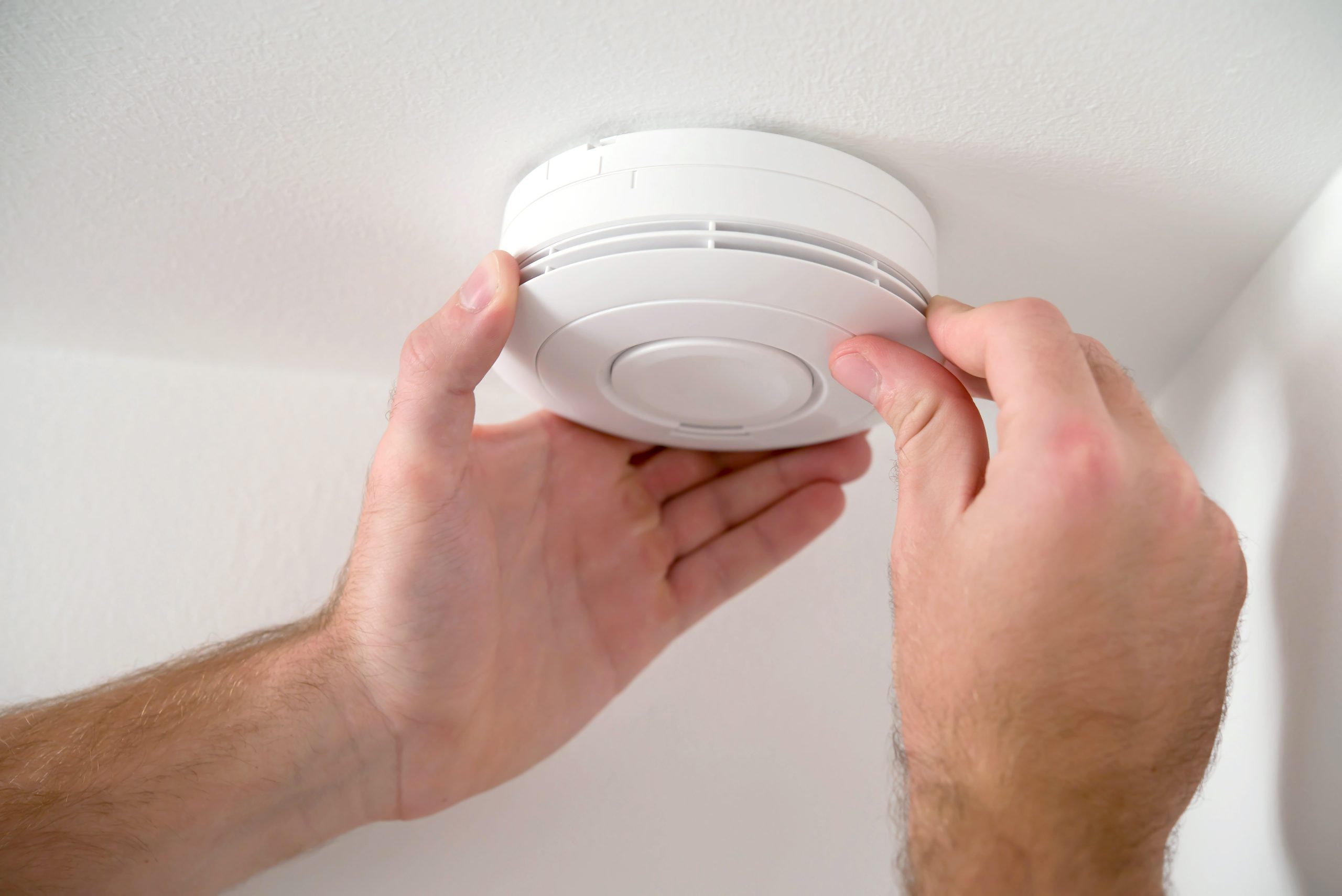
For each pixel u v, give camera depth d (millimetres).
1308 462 537
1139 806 411
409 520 648
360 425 1027
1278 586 569
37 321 897
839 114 497
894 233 517
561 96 499
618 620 879
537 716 825
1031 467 418
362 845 901
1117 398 466
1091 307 700
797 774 987
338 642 705
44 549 961
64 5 447
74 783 618
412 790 758
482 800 942
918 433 501
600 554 871
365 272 744
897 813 498
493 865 917
